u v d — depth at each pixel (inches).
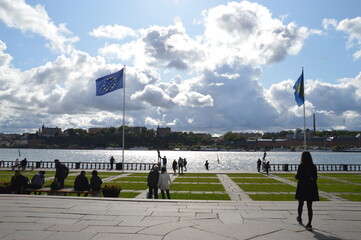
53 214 447.5
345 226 392.5
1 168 1764.3
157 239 331.0
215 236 342.0
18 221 404.8
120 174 1486.2
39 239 328.5
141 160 5418.3
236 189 933.8
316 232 362.6
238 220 421.7
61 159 5472.4
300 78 1273.4
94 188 678.5
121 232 357.1
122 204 530.6
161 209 492.1
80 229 368.5
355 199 737.6
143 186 1000.9
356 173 1592.0
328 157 7573.8
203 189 932.0
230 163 4414.4
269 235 347.3
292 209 502.6
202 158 6712.6
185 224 395.5
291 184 1079.6
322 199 737.6
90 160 5191.9
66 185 983.0
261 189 935.0
